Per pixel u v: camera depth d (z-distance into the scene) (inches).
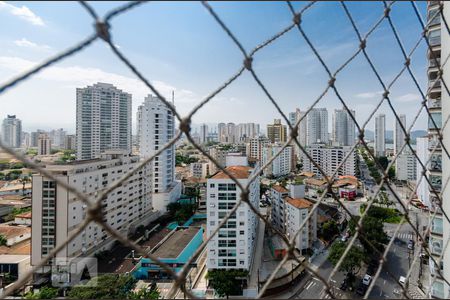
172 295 66.7
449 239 122.6
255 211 78.7
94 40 56.6
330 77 93.4
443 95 234.1
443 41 245.0
